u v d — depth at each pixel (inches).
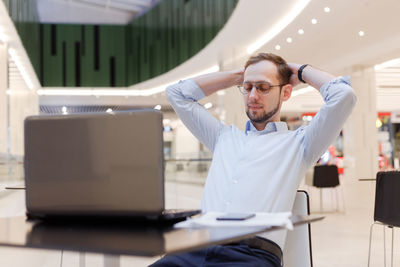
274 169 72.0
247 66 77.0
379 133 1016.2
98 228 49.4
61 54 855.1
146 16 767.1
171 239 42.0
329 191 447.5
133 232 46.4
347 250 179.5
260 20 406.0
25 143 53.1
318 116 71.7
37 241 42.6
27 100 742.5
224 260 62.6
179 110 84.4
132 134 49.7
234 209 69.8
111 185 50.3
